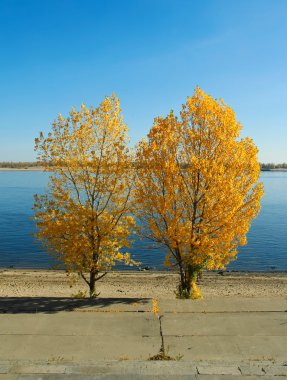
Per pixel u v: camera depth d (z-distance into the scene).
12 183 135.00
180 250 13.12
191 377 5.53
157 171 12.38
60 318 8.02
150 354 6.37
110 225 13.80
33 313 8.50
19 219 54.47
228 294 22.47
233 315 8.20
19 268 30.98
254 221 55.19
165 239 13.20
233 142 12.32
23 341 6.85
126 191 13.93
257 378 5.49
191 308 8.71
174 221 12.23
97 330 7.38
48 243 14.19
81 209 13.43
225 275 28.47
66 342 6.82
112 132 13.98
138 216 13.12
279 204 77.50
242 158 12.42
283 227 50.16
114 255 14.30
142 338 7.01
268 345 6.66
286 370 5.69
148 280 26.23
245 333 7.20
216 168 11.88
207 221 12.28
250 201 12.60
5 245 39.16
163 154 12.43
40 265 32.25
